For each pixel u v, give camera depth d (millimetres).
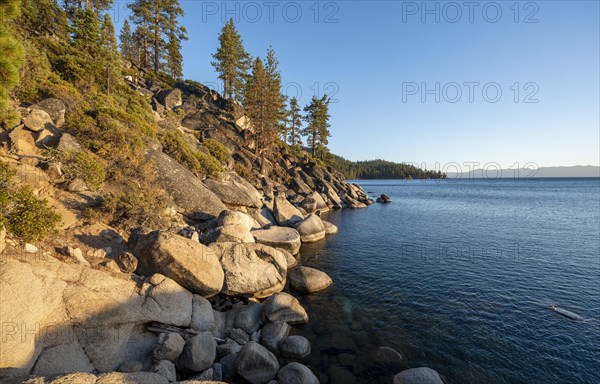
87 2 46750
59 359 6914
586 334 11180
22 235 8789
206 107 54250
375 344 10609
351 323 12031
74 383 5289
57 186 13039
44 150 13898
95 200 13875
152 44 58656
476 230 31438
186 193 19828
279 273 14719
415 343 10688
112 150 17281
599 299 14234
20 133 13945
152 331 9117
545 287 15727
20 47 7152
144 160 18766
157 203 16734
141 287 9516
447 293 14984
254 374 8516
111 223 13578
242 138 52438
